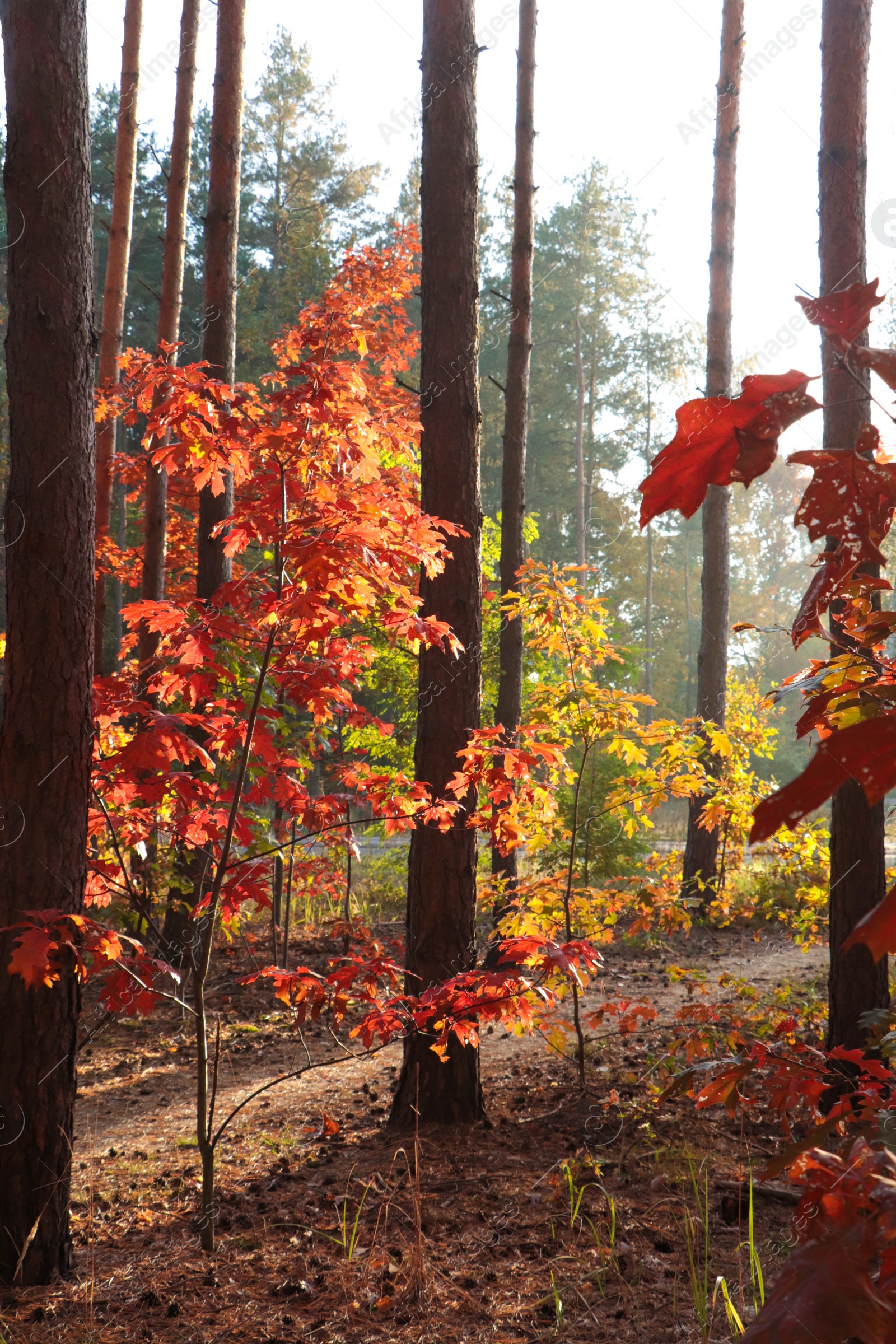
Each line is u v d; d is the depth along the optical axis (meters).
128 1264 3.68
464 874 5.45
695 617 41.25
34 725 3.61
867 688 1.02
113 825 4.07
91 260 3.81
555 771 6.18
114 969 3.71
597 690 6.18
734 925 11.26
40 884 3.58
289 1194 4.35
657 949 9.88
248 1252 3.79
